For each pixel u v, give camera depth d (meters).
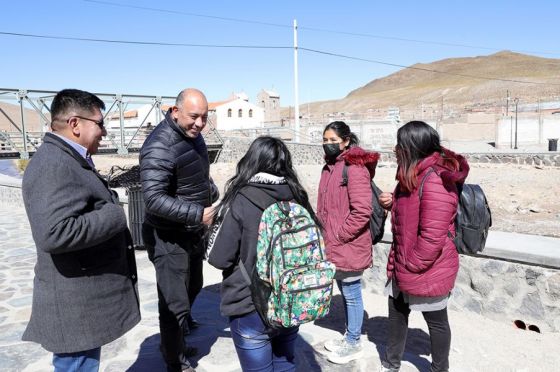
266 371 2.50
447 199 2.75
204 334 4.17
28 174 2.19
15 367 3.61
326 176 3.64
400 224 2.98
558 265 3.95
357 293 3.62
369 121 36.62
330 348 3.84
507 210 13.87
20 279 5.96
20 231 9.12
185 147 3.18
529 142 36.66
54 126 2.34
